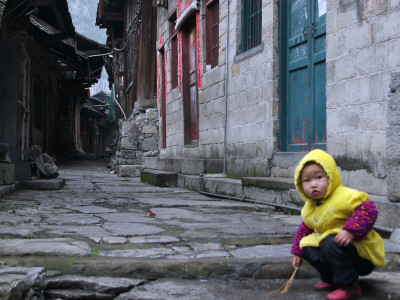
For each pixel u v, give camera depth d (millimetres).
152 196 8047
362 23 5227
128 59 22953
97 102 51781
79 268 3186
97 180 12344
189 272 3275
